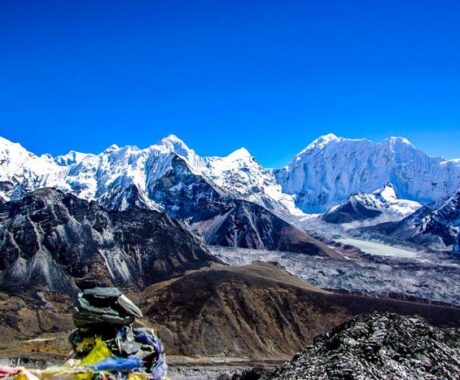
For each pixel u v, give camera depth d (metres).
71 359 9.31
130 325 9.59
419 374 28.64
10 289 184.38
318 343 33.62
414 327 32.97
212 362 135.38
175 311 163.12
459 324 157.38
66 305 182.62
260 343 155.50
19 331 155.62
